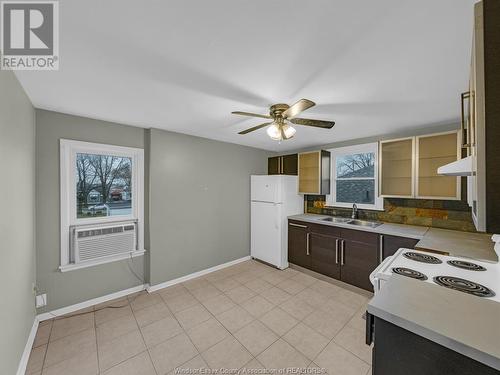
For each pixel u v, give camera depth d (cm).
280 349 180
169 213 293
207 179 336
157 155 281
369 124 255
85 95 179
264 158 428
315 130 283
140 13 94
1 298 123
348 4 89
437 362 74
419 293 98
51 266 218
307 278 316
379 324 88
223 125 266
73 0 87
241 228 386
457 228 251
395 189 271
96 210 252
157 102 192
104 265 251
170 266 294
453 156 229
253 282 303
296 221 345
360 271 272
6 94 130
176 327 207
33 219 201
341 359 169
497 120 65
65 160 224
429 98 181
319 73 142
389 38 109
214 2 88
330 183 367
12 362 139
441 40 110
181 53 122
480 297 99
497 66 65
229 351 178
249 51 121
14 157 145
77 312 229
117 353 175
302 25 100
